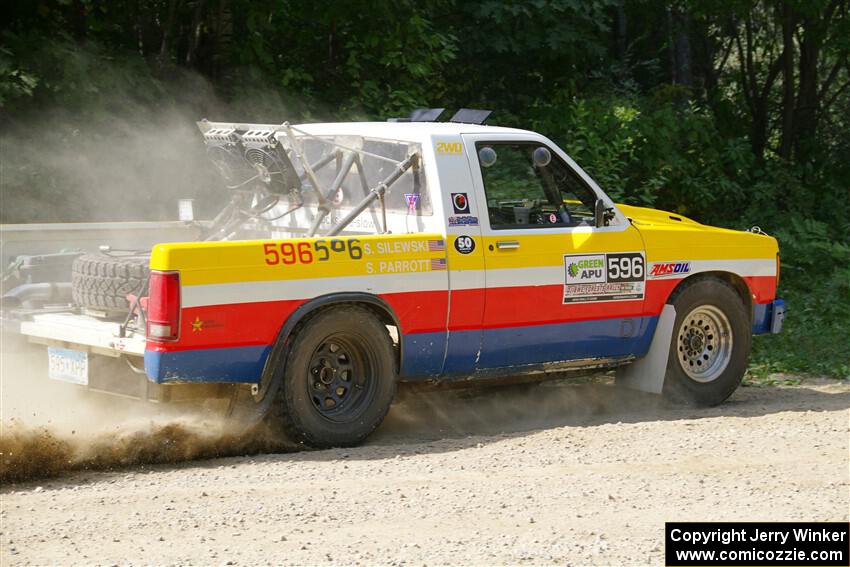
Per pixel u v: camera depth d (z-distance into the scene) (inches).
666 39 1214.3
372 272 444.8
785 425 482.6
